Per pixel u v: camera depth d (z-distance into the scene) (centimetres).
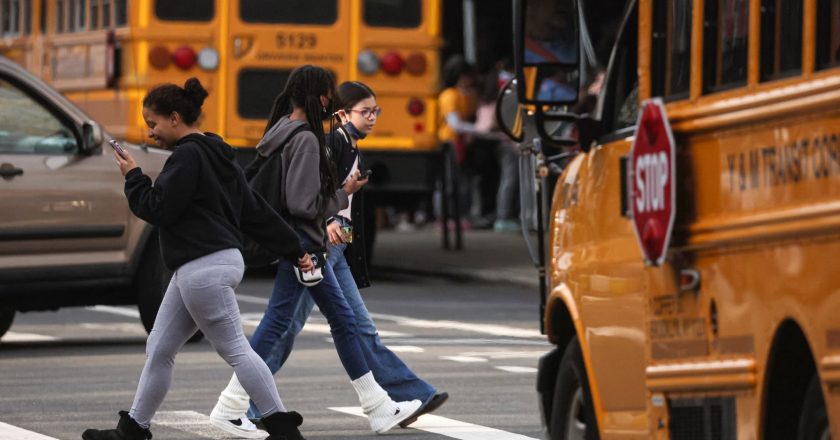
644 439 1493
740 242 1333
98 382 2672
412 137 4441
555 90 1628
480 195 6131
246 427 2167
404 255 5169
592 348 1588
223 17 4359
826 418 1258
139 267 3138
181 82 4331
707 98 1384
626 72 1605
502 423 2259
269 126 2156
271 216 1956
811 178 1245
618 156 1557
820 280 1230
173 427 2241
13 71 3088
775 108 1284
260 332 2181
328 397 2508
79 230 3094
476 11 6769
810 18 1255
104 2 4400
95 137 3103
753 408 1329
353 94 2228
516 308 3922
